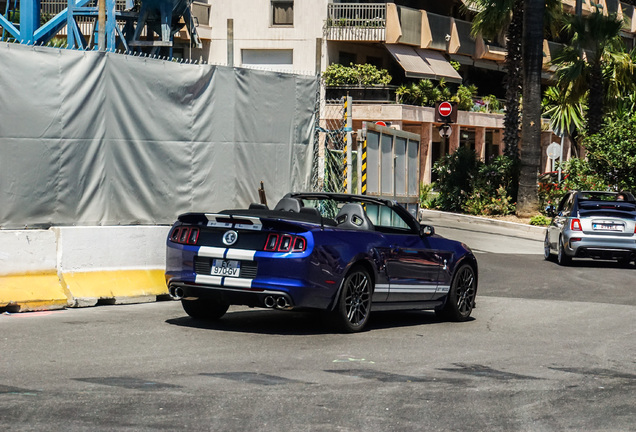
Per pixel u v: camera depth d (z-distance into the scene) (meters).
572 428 7.13
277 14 49.78
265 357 9.64
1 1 40.50
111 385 7.93
